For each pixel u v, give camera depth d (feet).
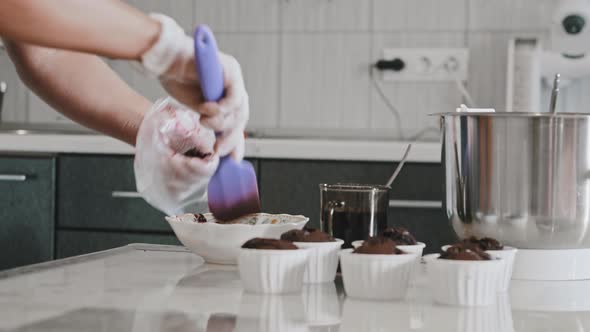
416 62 8.41
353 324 2.42
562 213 3.19
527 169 3.19
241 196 3.56
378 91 8.51
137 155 3.83
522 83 7.79
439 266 2.77
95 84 3.94
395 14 8.45
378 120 8.53
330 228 3.69
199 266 3.53
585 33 7.50
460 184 3.34
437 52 8.37
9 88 9.13
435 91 8.43
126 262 3.59
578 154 3.17
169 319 2.44
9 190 7.47
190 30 8.83
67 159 7.39
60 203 7.42
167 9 8.86
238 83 2.82
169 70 2.68
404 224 6.90
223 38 8.77
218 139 3.10
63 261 3.54
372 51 8.50
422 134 8.44
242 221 3.64
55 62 3.84
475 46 8.34
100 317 2.45
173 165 3.76
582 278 3.34
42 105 9.10
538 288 3.14
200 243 3.58
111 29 2.52
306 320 2.47
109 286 2.97
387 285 2.84
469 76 8.36
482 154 3.26
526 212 3.20
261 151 7.11
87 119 3.94
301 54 8.63
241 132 3.19
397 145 6.89
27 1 2.40
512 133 3.20
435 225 6.86
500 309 2.70
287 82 8.67
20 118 9.15
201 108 2.78
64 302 2.66
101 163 7.33
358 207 3.65
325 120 8.62
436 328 2.38
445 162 3.47
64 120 9.07
